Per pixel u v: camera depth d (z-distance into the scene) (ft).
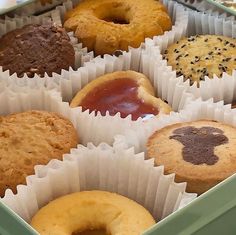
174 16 1.52
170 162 1.09
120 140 1.15
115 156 1.12
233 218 0.97
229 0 1.58
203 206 0.92
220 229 0.96
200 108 1.24
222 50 1.36
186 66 1.34
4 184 1.08
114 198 1.07
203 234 0.93
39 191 1.08
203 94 1.31
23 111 1.29
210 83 1.30
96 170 1.14
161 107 1.27
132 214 1.04
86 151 1.12
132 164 1.11
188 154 1.10
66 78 1.34
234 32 1.44
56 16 1.48
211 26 1.47
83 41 1.42
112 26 1.42
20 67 1.34
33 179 1.07
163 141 1.13
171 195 1.07
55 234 1.01
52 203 1.07
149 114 1.27
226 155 1.08
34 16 1.46
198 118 1.25
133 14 1.46
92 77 1.37
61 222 1.03
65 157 1.11
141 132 1.18
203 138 1.13
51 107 1.29
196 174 1.06
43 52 1.35
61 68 1.34
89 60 1.40
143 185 1.11
